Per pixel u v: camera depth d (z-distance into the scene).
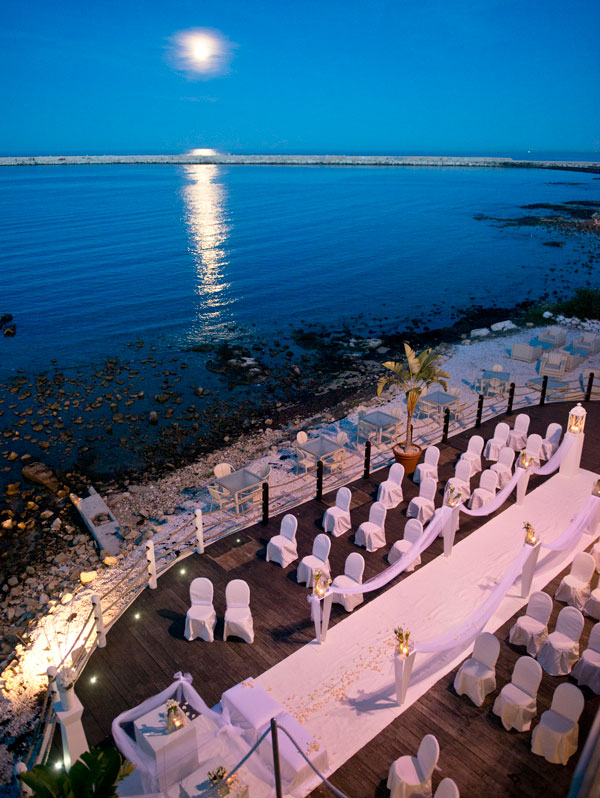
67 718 7.61
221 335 33.69
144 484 18.95
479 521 14.23
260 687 8.92
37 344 32.25
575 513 14.48
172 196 106.31
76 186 131.88
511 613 11.04
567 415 20.44
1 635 13.24
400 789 7.41
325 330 34.38
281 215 80.38
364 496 15.56
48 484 18.98
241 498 16.77
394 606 11.30
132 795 7.79
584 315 34.16
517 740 8.44
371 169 198.38
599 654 9.38
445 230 67.75
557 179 146.88
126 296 41.31
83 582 14.55
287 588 11.98
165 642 10.59
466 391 24.22
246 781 7.67
